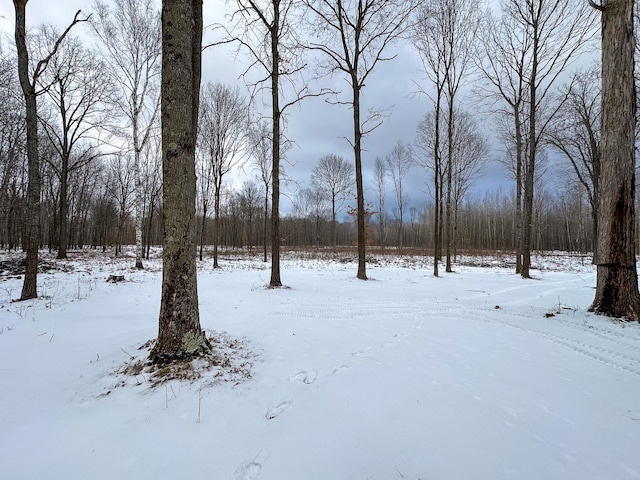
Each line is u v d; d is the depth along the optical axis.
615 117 5.59
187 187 3.70
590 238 44.38
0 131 19.30
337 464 2.02
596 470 1.94
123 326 5.33
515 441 2.22
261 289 9.09
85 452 2.22
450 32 13.41
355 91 11.28
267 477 1.92
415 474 1.93
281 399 2.89
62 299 7.51
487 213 55.72
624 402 2.78
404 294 8.43
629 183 5.50
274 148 9.38
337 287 9.57
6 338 4.80
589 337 4.58
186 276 3.68
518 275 14.32
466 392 2.95
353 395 2.92
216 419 2.56
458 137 20.94
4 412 2.84
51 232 25.70
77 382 3.40
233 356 3.90
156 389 3.04
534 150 13.28
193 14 4.16
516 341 4.50
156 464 2.07
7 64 15.02
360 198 11.42
